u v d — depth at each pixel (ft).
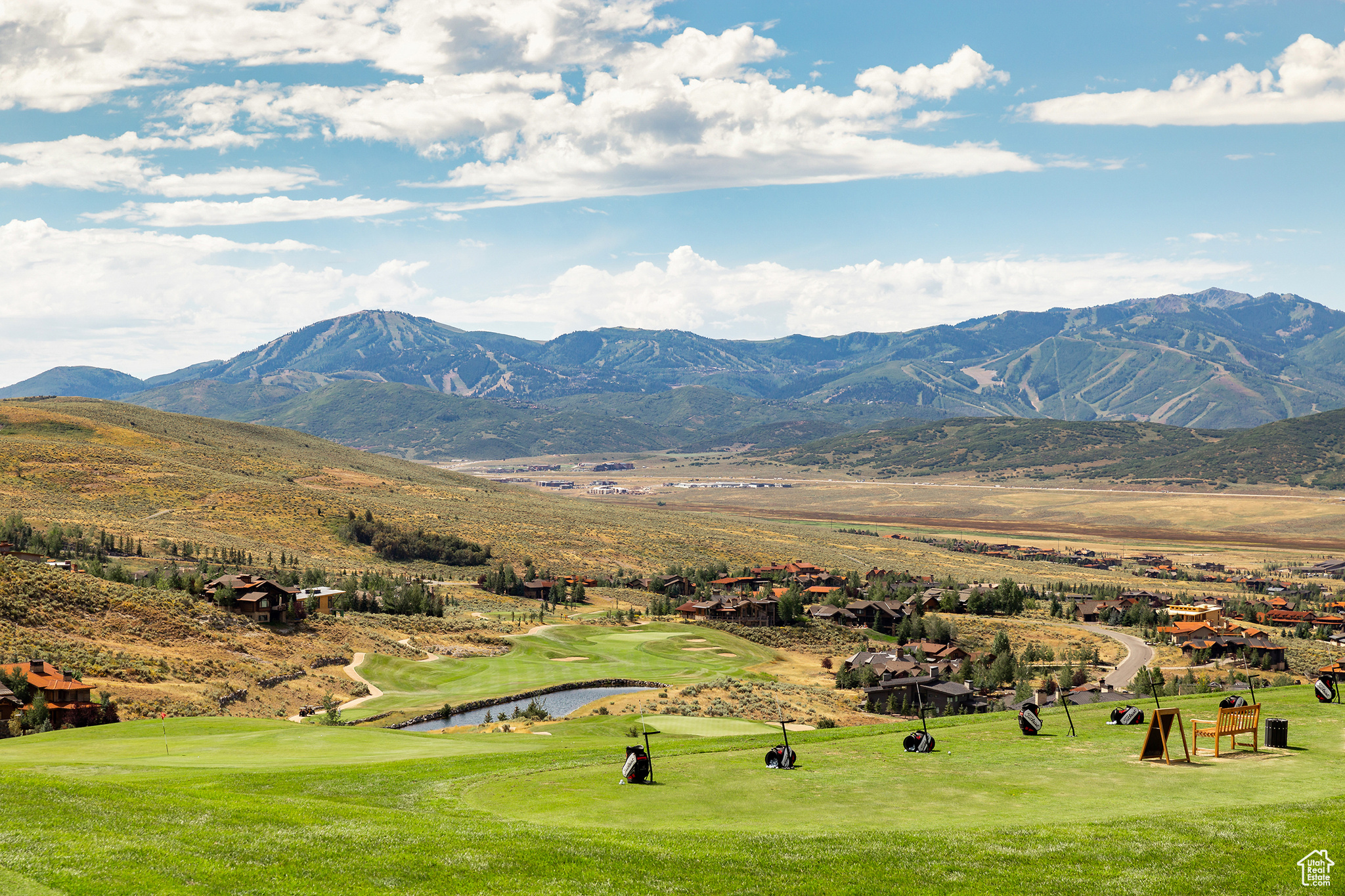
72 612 312.71
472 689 333.21
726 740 144.36
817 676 394.11
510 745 158.20
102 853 72.33
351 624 415.23
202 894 66.13
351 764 130.93
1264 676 388.98
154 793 95.30
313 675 332.60
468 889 70.03
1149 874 72.74
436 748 153.79
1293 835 79.46
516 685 337.52
